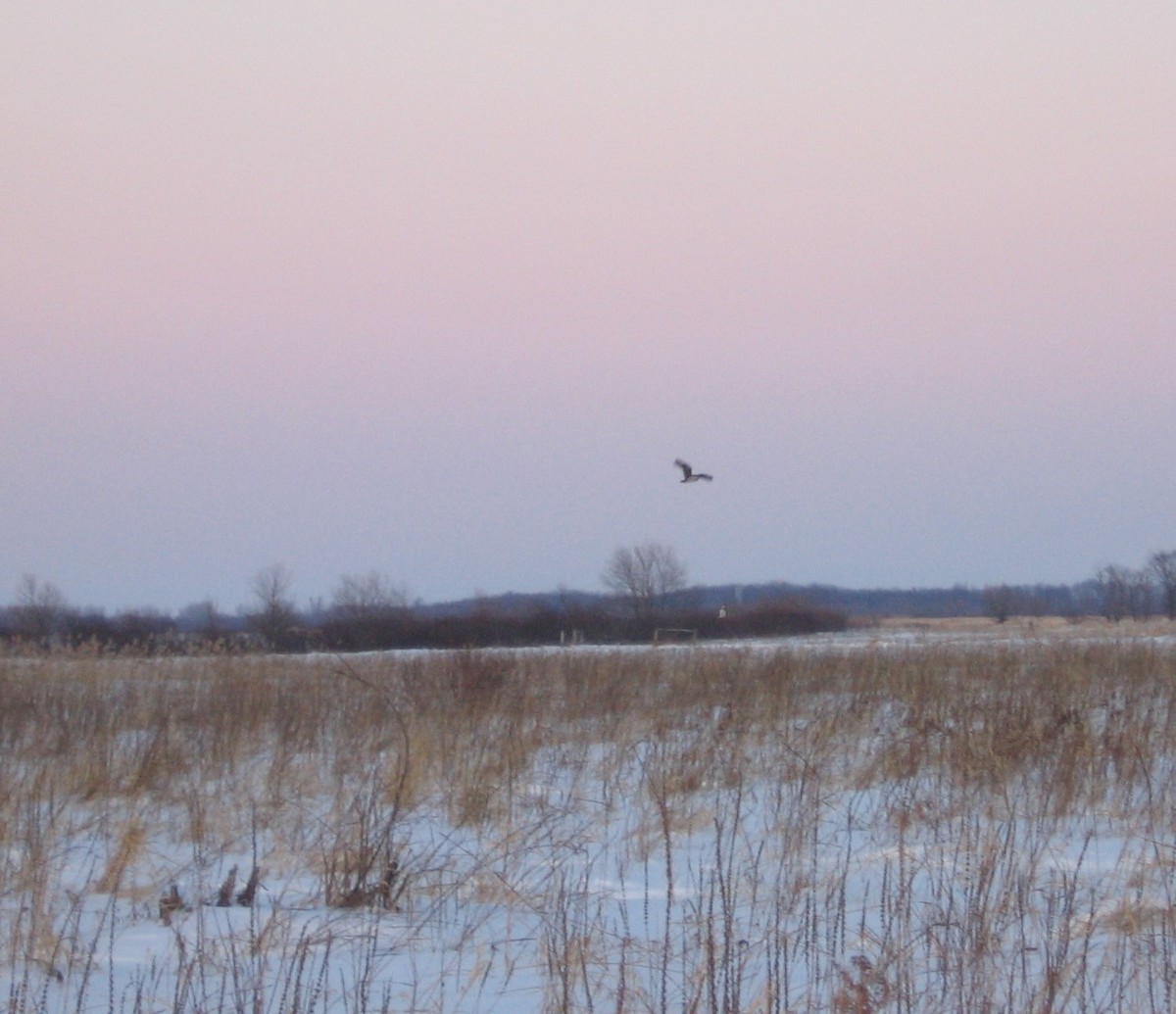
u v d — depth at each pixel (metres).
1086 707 18.45
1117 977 7.93
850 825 11.88
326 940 8.46
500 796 14.07
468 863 11.66
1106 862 11.57
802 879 10.04
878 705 20.39
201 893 10.54
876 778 15.58
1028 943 9.13
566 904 8.91
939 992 8.05
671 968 8.55
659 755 16.06
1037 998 7.77
